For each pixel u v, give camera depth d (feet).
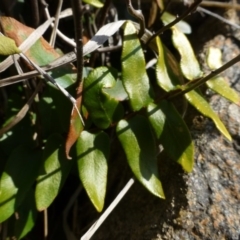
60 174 0.37
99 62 0.48
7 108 0.43
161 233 0.37
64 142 0.38
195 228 0.36
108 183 0.44
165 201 0.38
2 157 0.42
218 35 0.51
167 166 0.41
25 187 0.38
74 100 0.35
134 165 0.36
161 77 0.38
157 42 0.39
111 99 0.37
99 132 0.37
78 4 0.27
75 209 0.44
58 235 0.45
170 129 0.37
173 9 0.54
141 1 0.49
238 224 0.35
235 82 0.44
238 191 0.37
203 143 0.40
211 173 0.38
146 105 0.37
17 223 0.40
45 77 0.34
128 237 0.38
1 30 0.36
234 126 0.41
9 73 0.46
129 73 0.37
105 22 0.48
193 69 0.39
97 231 0.42
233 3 0.53
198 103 0.37
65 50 0.48
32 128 0.43
